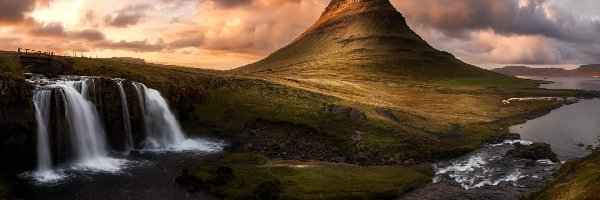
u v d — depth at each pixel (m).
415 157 61.56
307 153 64.06
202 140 70.94
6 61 57.50
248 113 80.94
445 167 56.66
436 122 85.81
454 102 139.50
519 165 56.97
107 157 58.66
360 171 51.16
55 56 89.69
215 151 63.81
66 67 84.38
